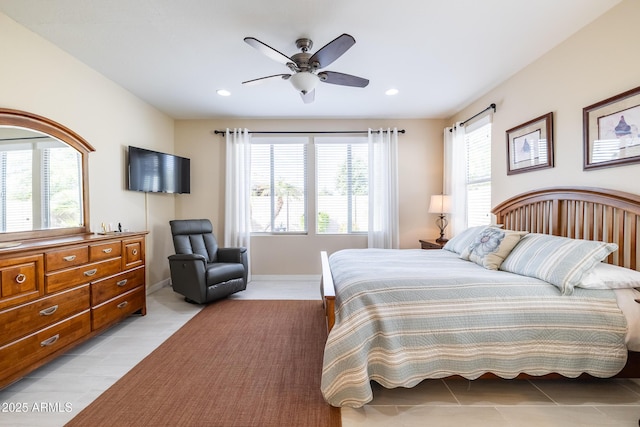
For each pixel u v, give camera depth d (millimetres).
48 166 2494
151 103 3977
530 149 2842
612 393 1816
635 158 1908
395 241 4566
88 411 1654
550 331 1693
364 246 4730
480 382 1940
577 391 1838
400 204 4684
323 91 3570
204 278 3412
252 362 2186
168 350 2369
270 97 3766
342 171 4742
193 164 4680
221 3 2016
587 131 2244
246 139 4594
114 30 2338
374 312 1699
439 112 4367
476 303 1726
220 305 3492
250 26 2281
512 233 2396
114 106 3322
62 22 2232
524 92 2951
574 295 1748
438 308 1715
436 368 1659
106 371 2061
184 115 4496
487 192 3652
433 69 3000
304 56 2463
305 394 1810
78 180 2779
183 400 1749
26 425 1552
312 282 4570
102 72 3072
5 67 2170
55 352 2055
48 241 2213
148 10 2090
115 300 2674
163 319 3039
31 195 2354
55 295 2059
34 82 2385
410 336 1676
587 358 1684
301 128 4684
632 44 1946
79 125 2842
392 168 4578
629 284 1760
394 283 1824
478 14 2133
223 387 1877
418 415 1633
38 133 2416
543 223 2670
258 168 4750
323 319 3049
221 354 2307
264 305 3496
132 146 3576
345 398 1574
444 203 4027
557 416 1620
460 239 3053
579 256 1834
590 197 2199
